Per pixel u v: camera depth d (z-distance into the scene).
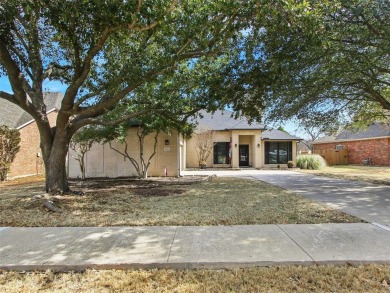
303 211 6.75
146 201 8.09
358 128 18.47
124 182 13.27
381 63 9.96
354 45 9.08
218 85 9.09
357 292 3.12
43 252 4.23
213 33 6.68
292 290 3.17
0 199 8.45
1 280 3.48
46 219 6.12
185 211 6.81
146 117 12.78
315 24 6.21
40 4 5.84
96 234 5.08
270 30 7.25
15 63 8.41
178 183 12.73
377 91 12.53
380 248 4.28
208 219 6.07
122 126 12.97
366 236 4.86
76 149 15.83
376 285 3.25
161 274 3.57
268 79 8.77
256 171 20.81
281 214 6.45
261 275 3.51
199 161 23.73
